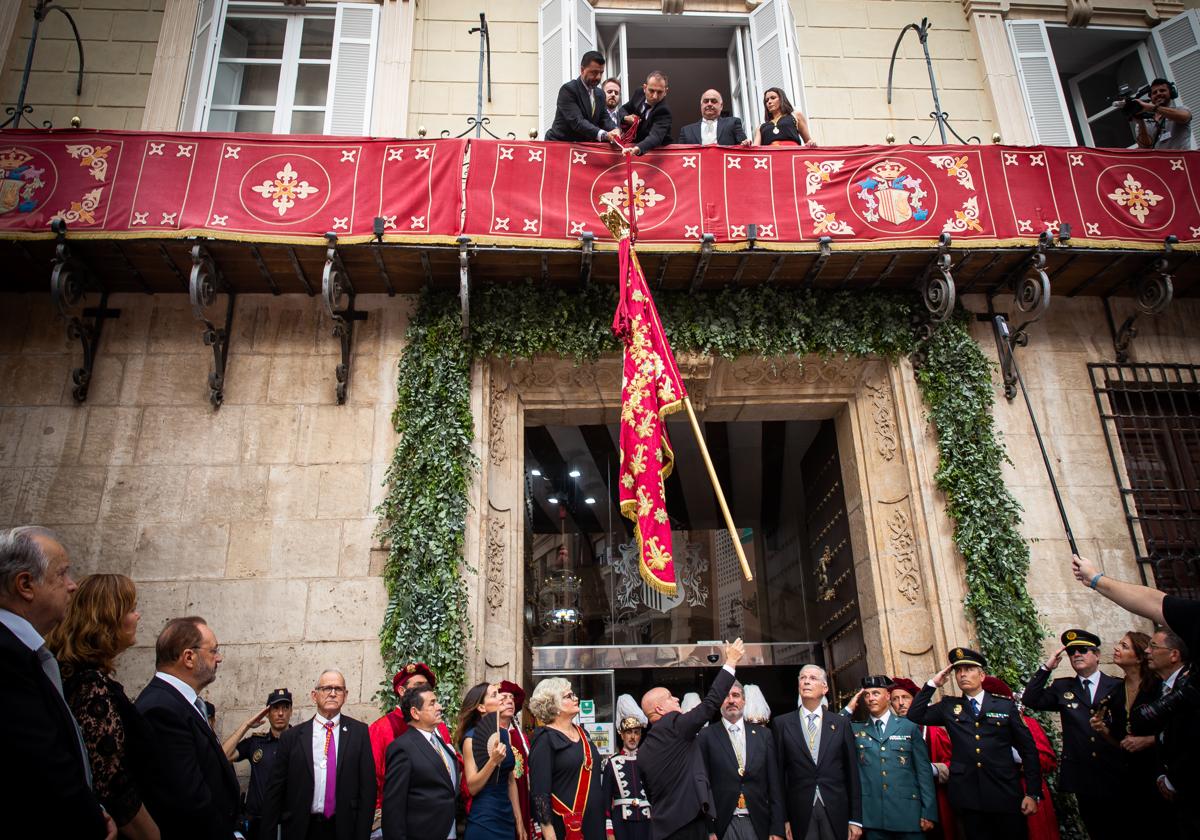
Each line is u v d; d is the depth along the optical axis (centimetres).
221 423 729
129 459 711
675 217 717
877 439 796
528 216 705
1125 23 995
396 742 456
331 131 873
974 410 748
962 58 970
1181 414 816
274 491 712
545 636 941
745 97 967
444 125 897
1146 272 777
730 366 806
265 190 694
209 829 300
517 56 937
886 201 733
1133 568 739
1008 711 542
